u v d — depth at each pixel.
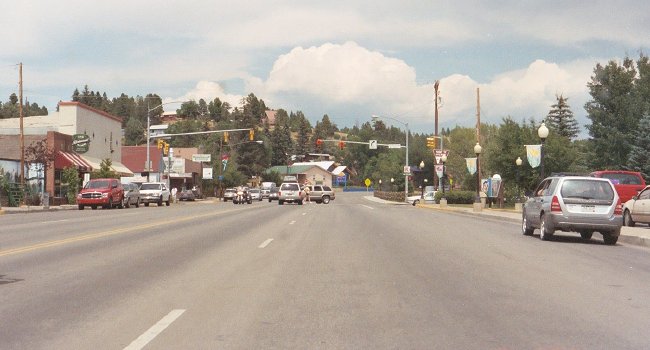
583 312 8.48
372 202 76.69
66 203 52.88
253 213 37.06
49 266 12.85
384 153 185.00
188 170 97.38
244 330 7.45
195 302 9.12
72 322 7.86
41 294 9.73
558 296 9.65
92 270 12.30
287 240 18.67
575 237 21.34
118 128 70.88
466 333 7.31
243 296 9.58
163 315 8.25
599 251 16.53
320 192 70.06
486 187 53.03
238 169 133.50
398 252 15.47
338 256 14.61
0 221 28.02
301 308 8.70
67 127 59.19
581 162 66.38
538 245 17.67
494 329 7.50
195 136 164.62
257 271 12.18
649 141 55.94
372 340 7.00
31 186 50.28
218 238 19.27
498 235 21.03
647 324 7.80
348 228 23.88
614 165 64.19
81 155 59.81
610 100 65.62
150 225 25.11
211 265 13.04
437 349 6.64
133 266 12.88
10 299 9.34
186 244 17.38
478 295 9.69
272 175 143.25
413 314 8.32
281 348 6.67
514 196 60.53
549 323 7.82
